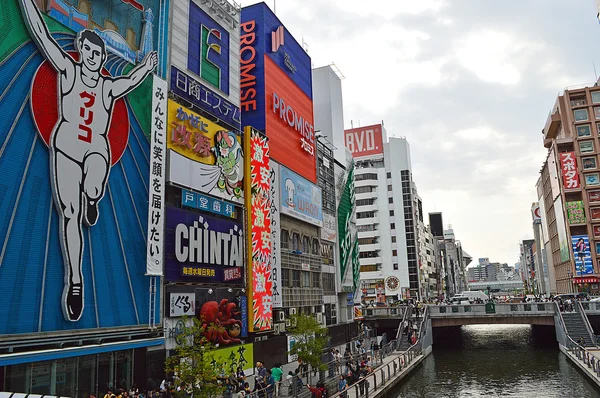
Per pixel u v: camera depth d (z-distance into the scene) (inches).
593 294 3841.0
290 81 2027.6
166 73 1209.4
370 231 4788.4
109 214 970.1
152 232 1065.5
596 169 4057.6
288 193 1828.2
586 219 3998.5
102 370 939.3
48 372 839.1
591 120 4165.8
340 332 2234.3
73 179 893.2
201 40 1387.8
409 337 2199.8
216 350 1231.5
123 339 976.3
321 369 1256.8
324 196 2266.2
